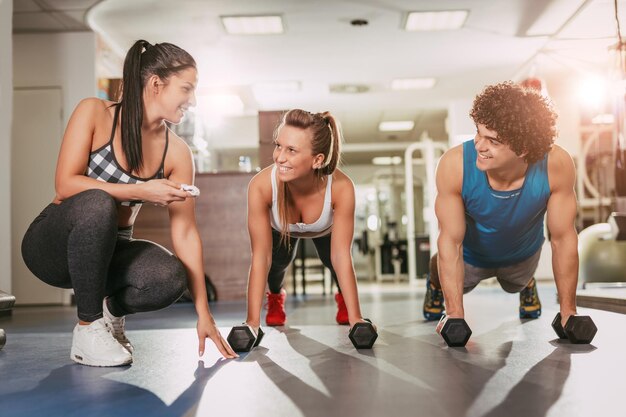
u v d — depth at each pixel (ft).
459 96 27.81
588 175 25.27
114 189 4.87
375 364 4.96
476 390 3.90
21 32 19.06
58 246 4.99
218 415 3.39
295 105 28.94
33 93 18.92
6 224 12.83
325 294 18.31
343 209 6.45
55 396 3.97
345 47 20.97
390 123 33.32
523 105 5.32
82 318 5.19
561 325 6.18
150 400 3.80
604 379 4.20
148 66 5.06
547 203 6.24
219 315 11.17
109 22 18.53
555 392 3.81
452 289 6.19
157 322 9.75
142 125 5.23
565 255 6.18
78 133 5.06
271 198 6.44
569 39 20.40
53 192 18.56
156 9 17.51
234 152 33.30
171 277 5.13
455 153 6.15
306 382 4.26
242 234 17.26
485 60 22.72
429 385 4.09
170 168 5.53
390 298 15.23
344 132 35.40
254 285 6.36
